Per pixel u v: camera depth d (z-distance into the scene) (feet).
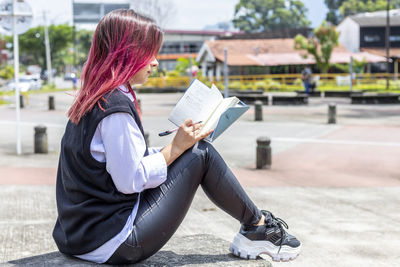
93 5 207.62
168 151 7.09
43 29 288.92
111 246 6.93
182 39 268.41
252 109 71.31
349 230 15.90
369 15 198.80
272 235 8.04
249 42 168.04
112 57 6.82
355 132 44.37
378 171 27.35
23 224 15.33
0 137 40.68
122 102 6.72
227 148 35.99
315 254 13.41
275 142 38.68
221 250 8.70
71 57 342.03
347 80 131.54
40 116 61.31
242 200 7.67
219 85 128.98
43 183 22.59
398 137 40.91
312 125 50.11
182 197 7.18
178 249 8.73
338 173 26.84
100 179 6.82
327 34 138.72
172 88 125.49
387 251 13.74
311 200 20.38
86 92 6.83
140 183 6.79
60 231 7.59
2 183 22.36
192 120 7.34
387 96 81.30
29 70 267.59
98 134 6.74
